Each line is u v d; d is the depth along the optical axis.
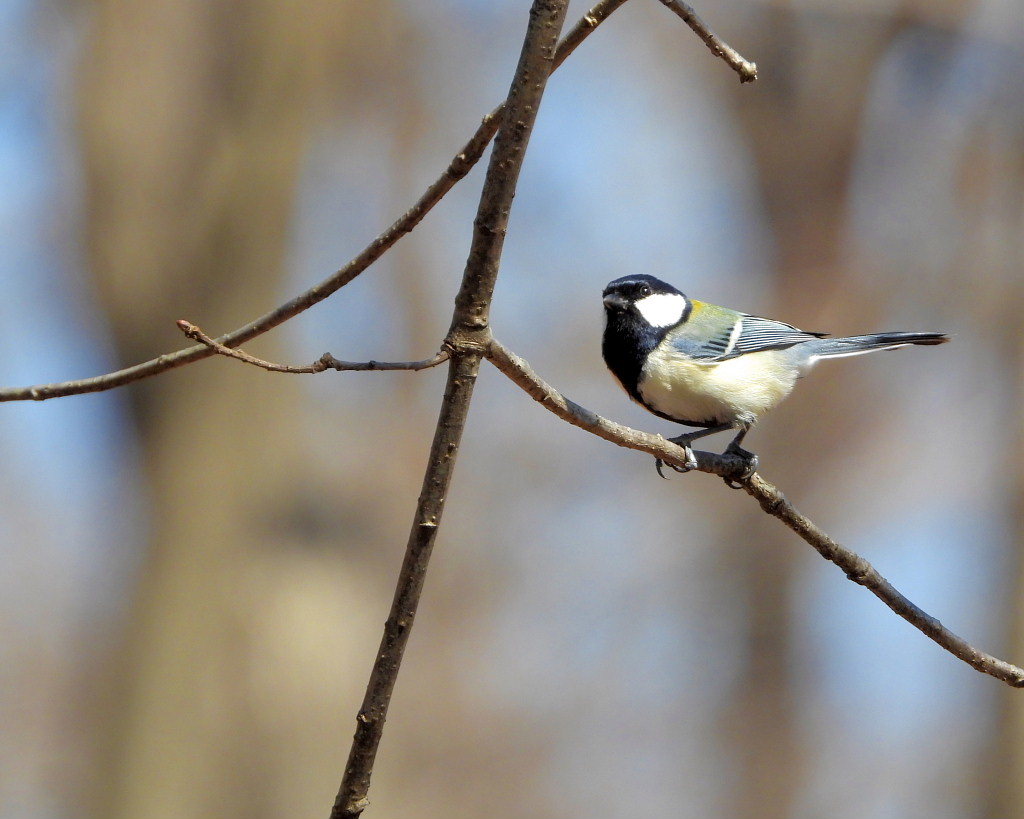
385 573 15.82
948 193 16.91
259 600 13.92
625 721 17.03
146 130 14.20
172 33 14.32
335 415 16.19
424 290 16.44
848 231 19.45
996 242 16.30
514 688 16.70
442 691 16.34
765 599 18.36
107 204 14.20
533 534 17.11
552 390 5.07
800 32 20.02
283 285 14.56
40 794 15.91
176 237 14.12
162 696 13.50
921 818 16.28
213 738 13.50
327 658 14.21
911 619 5.85
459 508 16.94
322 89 15.19
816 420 17.75
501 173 4.13
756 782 17.94
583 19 4.61
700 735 17.91
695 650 18.45
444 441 4.36
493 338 4.70
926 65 18.09
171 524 13.84
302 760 13.76
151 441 14.04
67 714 16.56
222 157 14.27
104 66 14.29
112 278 14.16
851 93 19.55
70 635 17.09
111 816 13.38
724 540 18.12
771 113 20.25
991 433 15.78
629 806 16.67
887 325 17.44
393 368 4.41
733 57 4.71
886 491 17.11
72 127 14.55
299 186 14.66
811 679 18.73
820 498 17.59
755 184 20.52
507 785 15.98
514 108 4.09
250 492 14.12
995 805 14.95
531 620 16.95
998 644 15.17
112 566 14.70
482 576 16.89
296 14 14.52
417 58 16.98
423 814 15.61
